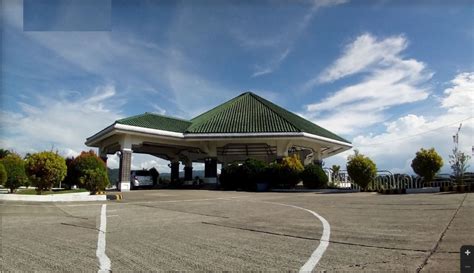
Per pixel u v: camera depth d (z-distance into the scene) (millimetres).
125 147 28500
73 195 15594
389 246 5434
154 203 14070
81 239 6445
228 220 8711
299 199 15266
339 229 6992
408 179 21734
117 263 4812
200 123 32781
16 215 10148
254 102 37250
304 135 28141
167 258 5027
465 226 6766
